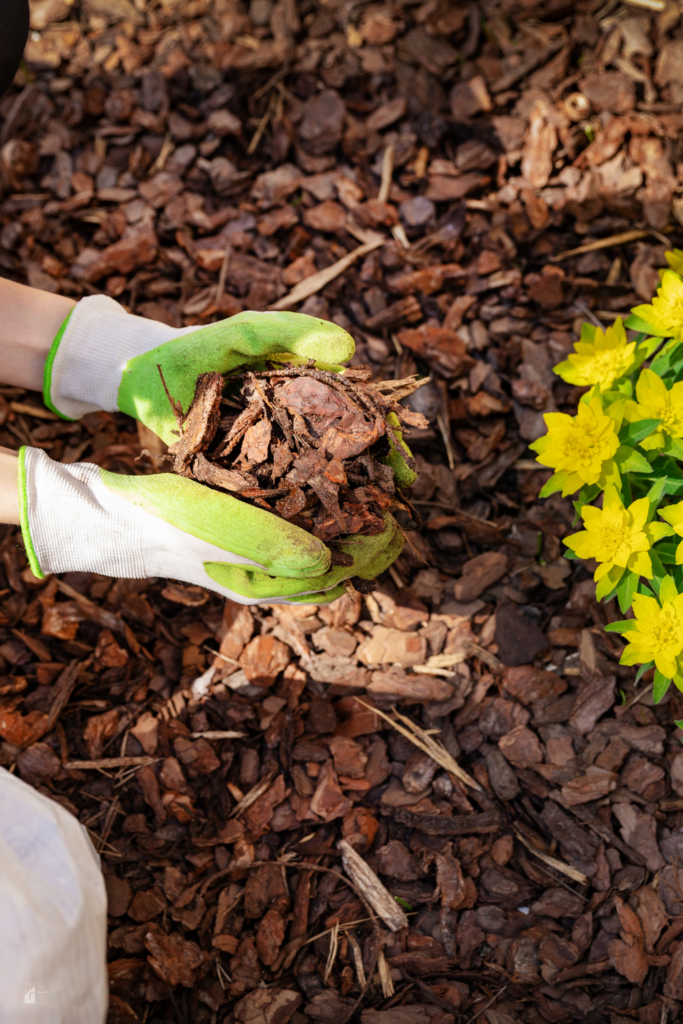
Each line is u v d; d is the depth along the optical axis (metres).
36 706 1.70
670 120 2.32
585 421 1.45
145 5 2.57
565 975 1.45
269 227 2.23
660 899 1.51
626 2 2.48
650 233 2.21
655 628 1.36
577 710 1.70
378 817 1.64
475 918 1.53
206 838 1.60
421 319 2.14
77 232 2.28
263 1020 1.40
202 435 1.23
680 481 1.45
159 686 1.76
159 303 2.18
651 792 1.61
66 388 1.47
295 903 1.54
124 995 1.41
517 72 2.38
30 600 1.81
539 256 2.21
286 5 2.51
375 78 2.40
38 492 1.25
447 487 1.97
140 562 1.32
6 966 0.88
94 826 1.60
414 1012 1.42
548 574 1.87
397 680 1.74
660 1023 1.39
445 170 2.26
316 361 1.38
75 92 2.41
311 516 1.27
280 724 1.71
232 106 2.38
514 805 1.64
